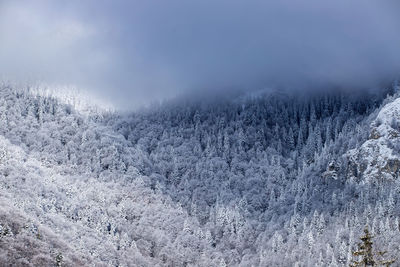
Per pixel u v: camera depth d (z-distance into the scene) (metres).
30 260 139.50
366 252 56.31
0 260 132.00
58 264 142.75
